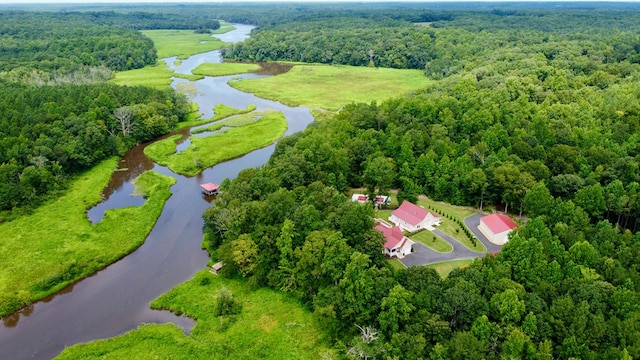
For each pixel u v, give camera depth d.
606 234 79.06
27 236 102.62
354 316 70.94
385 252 89.81
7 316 79.94
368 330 66.50
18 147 125.25
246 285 85.62
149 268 93.56
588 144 116.31
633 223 93.94
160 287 87.56
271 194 97.75
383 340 66.38
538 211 93.56
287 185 109.88
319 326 74.75
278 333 74.00
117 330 76.38
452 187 110.50
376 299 70.19
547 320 62.69
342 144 126.25
